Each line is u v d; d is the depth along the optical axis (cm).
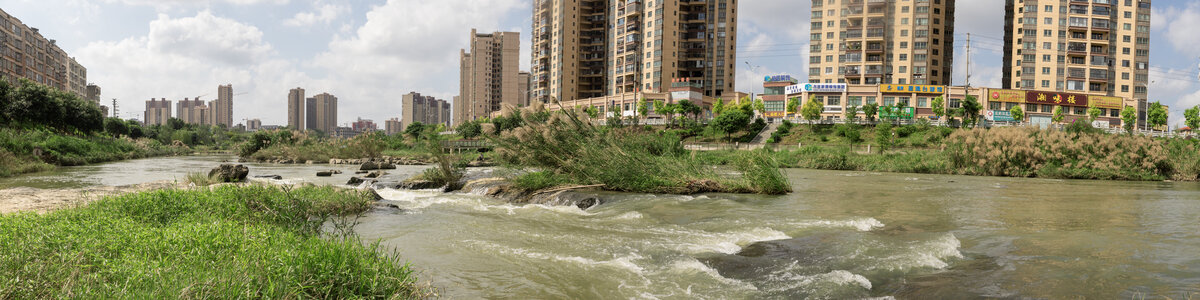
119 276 380
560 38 12175
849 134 6788
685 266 582
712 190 1452
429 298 469
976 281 496
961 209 1087
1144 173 2189
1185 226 827
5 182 2033
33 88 5322
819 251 648
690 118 9525
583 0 12400
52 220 597
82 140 4741
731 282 516
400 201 1349
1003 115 8262
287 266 423
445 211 1130
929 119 7975
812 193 1462
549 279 540
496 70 17775
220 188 1021
